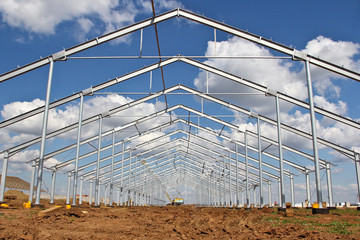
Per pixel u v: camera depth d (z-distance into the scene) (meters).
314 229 11.93
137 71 28.36
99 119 32.44
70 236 9.57
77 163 27.66
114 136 38.50
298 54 22.89
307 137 31.98
